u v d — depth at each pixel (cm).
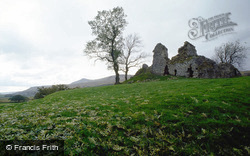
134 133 554
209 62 3347
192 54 4028
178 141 491
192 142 486
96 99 1443
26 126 562
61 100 1653
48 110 934
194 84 1716
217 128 545
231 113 664
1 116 806
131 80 4653
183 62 3728
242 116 625
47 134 472
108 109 905
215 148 461
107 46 4766
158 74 4347
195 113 695
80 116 733
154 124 607
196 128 557
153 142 488
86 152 417
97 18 4572
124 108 907
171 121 629
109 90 2334
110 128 566
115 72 4962
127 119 685
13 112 955
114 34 4688
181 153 442
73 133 507
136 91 1816
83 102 1271
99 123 615
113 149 438
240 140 491
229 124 559
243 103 773
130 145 477
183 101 881
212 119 609
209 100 857
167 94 1180
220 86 1330
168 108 799
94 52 4681
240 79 1711
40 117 709
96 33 4769
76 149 409
